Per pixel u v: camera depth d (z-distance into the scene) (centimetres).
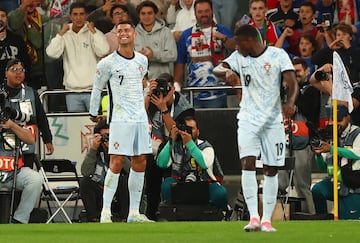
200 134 5353
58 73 5712
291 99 3350
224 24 5984
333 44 5403
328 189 4875
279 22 5719
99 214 4759
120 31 4381
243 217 4775
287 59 3384
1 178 4647
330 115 5197
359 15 5859
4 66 5403
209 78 5556
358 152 4750
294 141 4981
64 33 5581
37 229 3775
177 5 5944
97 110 4425
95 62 5612
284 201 4859
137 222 4303
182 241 3048
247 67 3397
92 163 4750
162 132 4959
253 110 3397
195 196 4619
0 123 4641
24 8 5575
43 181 4828
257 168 4878
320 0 5791
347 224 3894
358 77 5369
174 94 4862
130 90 4391
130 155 4406
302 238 3114
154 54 5575
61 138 5297
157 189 4912
